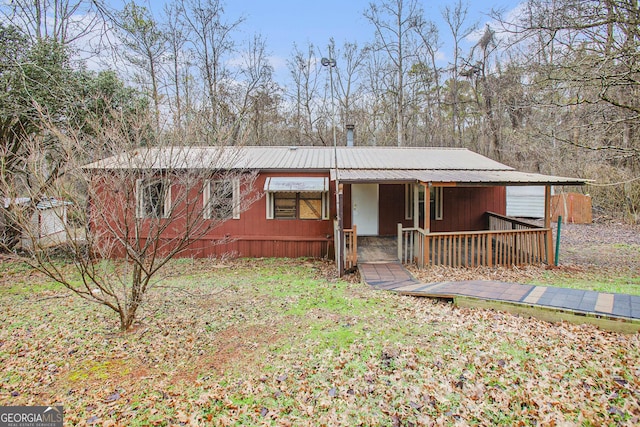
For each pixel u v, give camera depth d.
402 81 26.12
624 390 3.43
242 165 10.95
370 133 28.89
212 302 6.89
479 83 24.20
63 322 5.96
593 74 6.80
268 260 11.39
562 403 3.32
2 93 9.10
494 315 5.55
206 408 3.53
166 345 4.98
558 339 4.58
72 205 5.05
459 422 3.16
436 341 4.71
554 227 16.58
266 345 4.88
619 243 12.73
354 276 9.20
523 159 20.69
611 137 8.31
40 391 3.92
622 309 5.00
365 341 4.80
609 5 6.94
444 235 9.34
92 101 9.69
